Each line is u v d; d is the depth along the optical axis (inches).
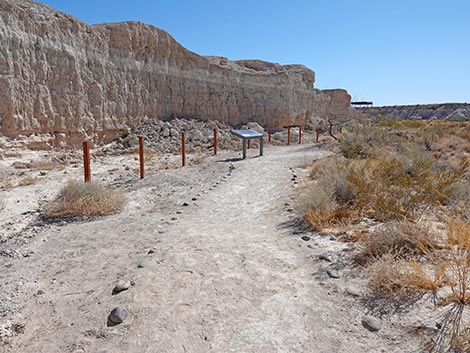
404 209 208.4
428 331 100.0
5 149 523.5
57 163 554.3
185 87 994.7
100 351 97.8
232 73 1141.7
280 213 254.7
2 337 106.7
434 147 620.4
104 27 757.9
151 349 98.3
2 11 537.3
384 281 127.2
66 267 162.6
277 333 104.2
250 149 806.5
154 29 885.2
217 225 229.0
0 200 301.3
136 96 826.8
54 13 645.9
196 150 773.3
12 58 541.3
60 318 117.2
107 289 136.3
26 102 561.3
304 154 652.7
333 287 131.9
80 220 248.7
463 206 219.6
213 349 97.6
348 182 256.8
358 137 552.1
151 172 477.7
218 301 123.7
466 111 2903.5
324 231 201.3
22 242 201.6
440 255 139.7
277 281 139.3
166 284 137.4
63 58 630.5
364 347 96.1
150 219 248.4
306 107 1501.0
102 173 470.9
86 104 684.7
